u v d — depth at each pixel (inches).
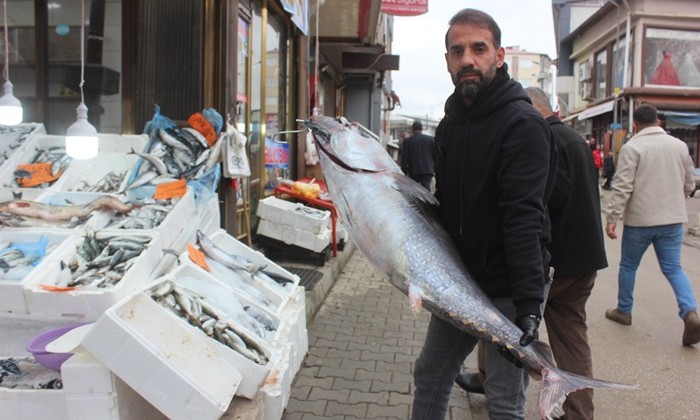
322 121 91.8
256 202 262.4
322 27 400.2
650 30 970.7
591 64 1218.6
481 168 83.3
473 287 81.2
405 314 207.8
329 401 134.5
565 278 116.7
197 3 184.9
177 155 169.3
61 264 119.5
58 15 196.4
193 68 186.2
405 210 84.3
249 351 106.7
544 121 81.2
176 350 95.3
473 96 83.9
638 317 213.9
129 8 186.9
